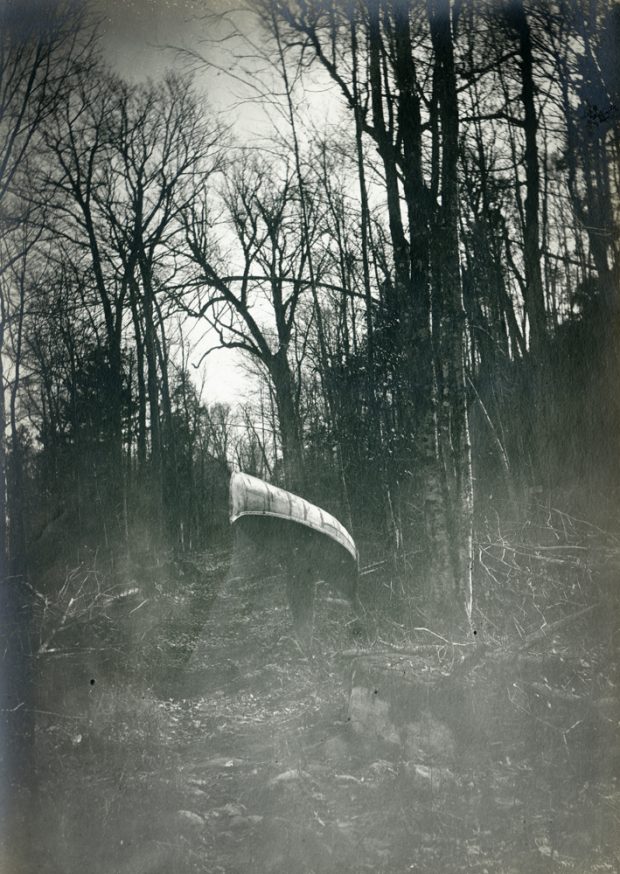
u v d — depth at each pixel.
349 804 6.52
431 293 12.34
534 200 16.72
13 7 18.22
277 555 12.91
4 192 20.44
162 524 23.39
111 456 24.22
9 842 5.91
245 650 11.66
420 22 13.51
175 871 5.53
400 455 14.20
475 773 6.85
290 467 21.08
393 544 13.34
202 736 8.38
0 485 20.52
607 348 15.06
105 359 24.44
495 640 9.66
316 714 8.60
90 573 17.88
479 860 5.50
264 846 5.80
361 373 16.69
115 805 6.46
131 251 23.38
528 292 16.72
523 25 15.11
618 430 14.21
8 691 9.52
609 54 15.45
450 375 11.84
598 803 6.17
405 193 12.85
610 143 15.77
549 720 7.52
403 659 9.33
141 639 12.53
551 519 12.93
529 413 15.19
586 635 9.32
